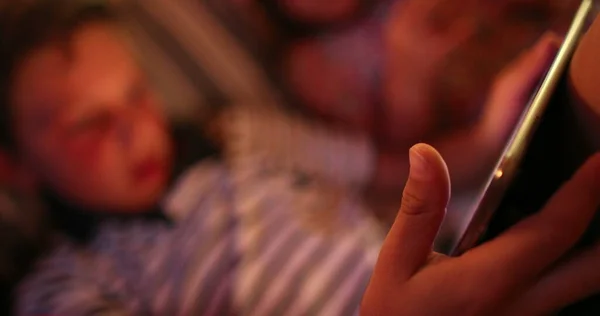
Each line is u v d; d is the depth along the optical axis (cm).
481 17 85
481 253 36
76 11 82
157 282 78
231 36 88
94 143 80
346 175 87
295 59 89
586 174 36
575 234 36
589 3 37
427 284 36
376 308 37
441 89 87
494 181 35
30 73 78
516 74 64
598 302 37
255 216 81
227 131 85
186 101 85
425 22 88
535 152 36
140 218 80
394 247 37
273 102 88
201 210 81
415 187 35
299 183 85
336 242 80
